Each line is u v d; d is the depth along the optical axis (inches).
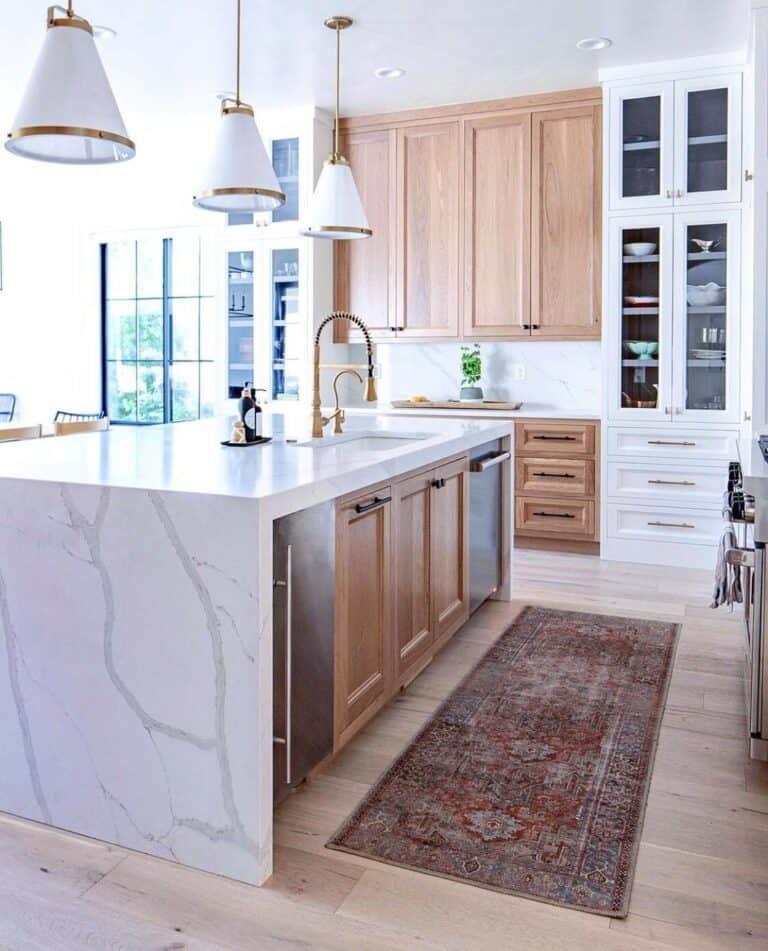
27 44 168.6
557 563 192.4
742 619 149.6
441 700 113.5
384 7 151.9
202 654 74.5
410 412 213.9
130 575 76.9
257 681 72.6
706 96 180.1
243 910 69.9
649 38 167.9
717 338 182.7
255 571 71.6
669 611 154.8
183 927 67.7
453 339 212.1
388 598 102.3
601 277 196.2
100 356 260.7
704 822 83.5
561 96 196.9
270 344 221.6
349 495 90.3
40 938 66.4
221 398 230.1
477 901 71.0
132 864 76.9
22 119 82.6
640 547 192.2
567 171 197.9
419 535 113.3
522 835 81.0
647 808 86.2
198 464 92.5
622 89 185.5
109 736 79.4
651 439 189.5
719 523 184.5
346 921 68.4
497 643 136.3
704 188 181.3
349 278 221.9
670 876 74.6
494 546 152.7
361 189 217.9
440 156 209.5
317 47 171.2
